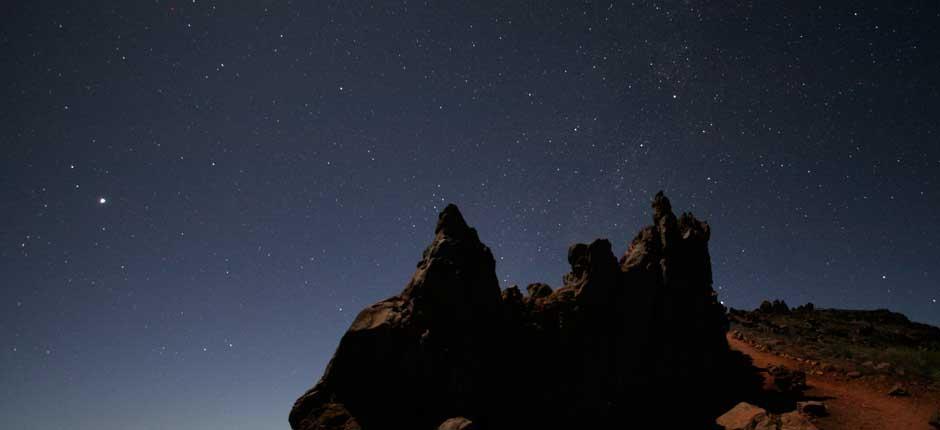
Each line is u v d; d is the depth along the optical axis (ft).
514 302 66.54
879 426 62.95
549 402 58.18
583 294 66.85
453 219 64.75
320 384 56.08
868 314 159.94
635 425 61.00
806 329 129.29
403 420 52.06
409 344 55.42
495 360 58.85
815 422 64.34
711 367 76.28
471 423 46.19
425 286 58.85
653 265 74.74
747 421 58.23
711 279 86.17
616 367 64.28
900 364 90.79
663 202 84.48
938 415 63.21
